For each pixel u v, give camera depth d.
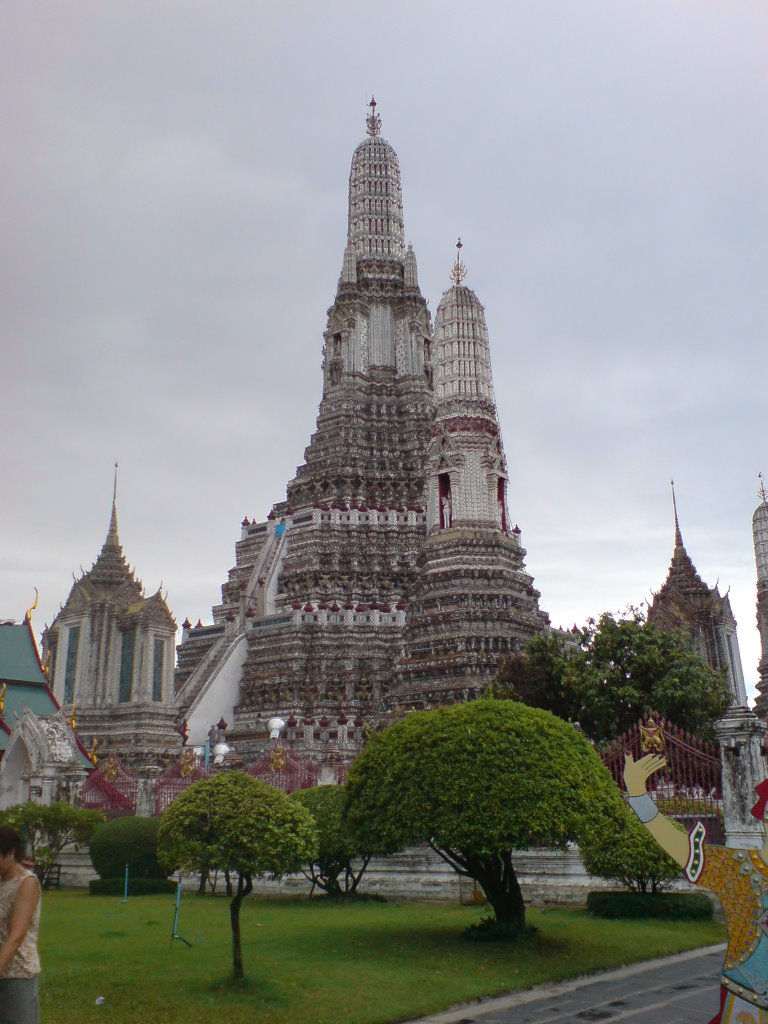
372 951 24.55
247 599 90.94
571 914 31.73
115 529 94.38
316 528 91.44
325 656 81.69
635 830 30.67
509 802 25.12
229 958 23.55
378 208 112.56
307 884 39.38
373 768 27.95
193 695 85.44
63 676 85.38
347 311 105.69
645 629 48.84
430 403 103.00
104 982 20.64
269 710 80.50
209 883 41.50
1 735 56.31
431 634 67.12
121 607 85.44
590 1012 18.84
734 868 12.19
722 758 31.47
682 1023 17.73
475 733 26.61
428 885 37.06
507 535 70.88
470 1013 19.08
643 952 24.73
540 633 62.94
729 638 92.50
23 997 11.68
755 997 11.70
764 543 86.44
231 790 23.02
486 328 74.69
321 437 100.94
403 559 90.50
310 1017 18.08
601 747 39.22
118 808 49.31
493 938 26.14
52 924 30.16
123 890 40.22
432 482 71.69
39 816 42.06
